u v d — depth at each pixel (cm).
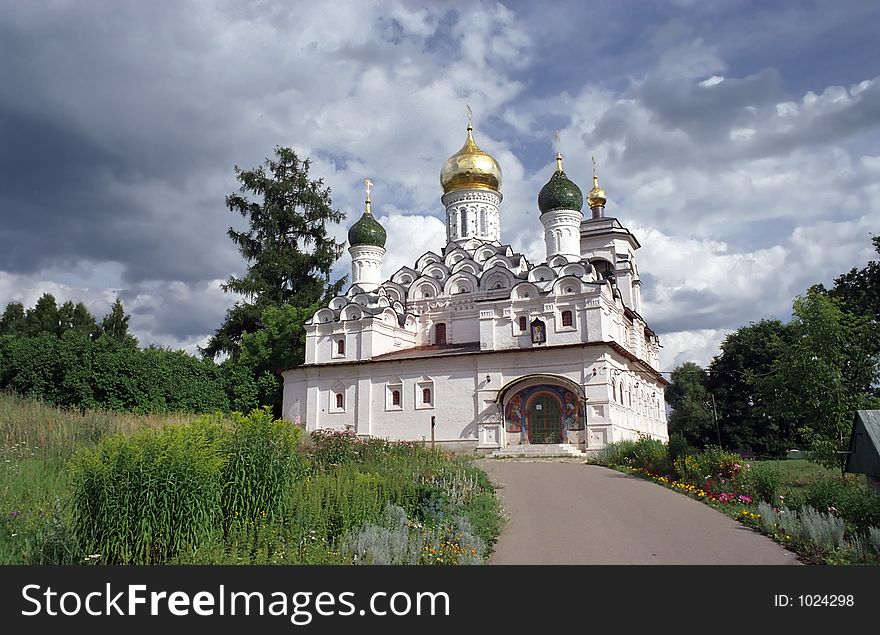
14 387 3669
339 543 1193
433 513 1512
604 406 3716
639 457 2783
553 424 3875
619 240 5544
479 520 1527
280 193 6238
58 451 2108
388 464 2164
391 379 4353
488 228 5378
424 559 1174
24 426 2384
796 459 4956
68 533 1143
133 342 7356
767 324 6444
